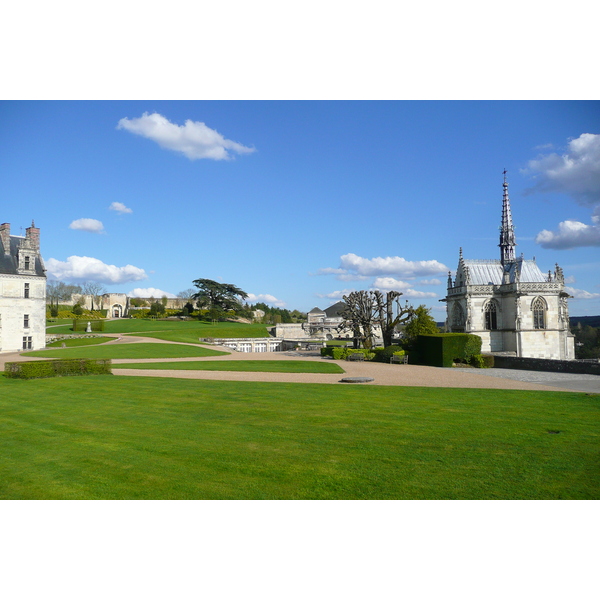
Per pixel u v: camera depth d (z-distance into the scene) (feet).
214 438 48.26
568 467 39.19
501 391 78.48
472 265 207.21
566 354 192.34
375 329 217.15
